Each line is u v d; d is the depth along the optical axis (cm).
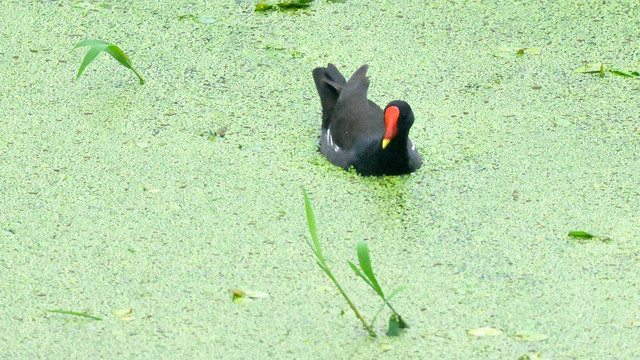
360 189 1050
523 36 1352
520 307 846
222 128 1158
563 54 1310
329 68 1203
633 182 1045
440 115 1186
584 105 1201
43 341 802
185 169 1076
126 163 1084
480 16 1404
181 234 957
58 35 1348
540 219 983
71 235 953
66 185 1041
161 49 1323
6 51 1309
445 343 799
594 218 982
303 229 970
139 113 1187
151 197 1021
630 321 824
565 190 1034
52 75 1261
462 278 888
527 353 785
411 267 906
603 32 1359
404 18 1400
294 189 1046
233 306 848
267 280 885
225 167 1084
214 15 1409
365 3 1441
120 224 973
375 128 1082
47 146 1115
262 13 1416
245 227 970
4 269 898
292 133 1159
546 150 1112
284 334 812
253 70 1278
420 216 995
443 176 1073
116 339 805
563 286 873
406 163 1072
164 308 845
